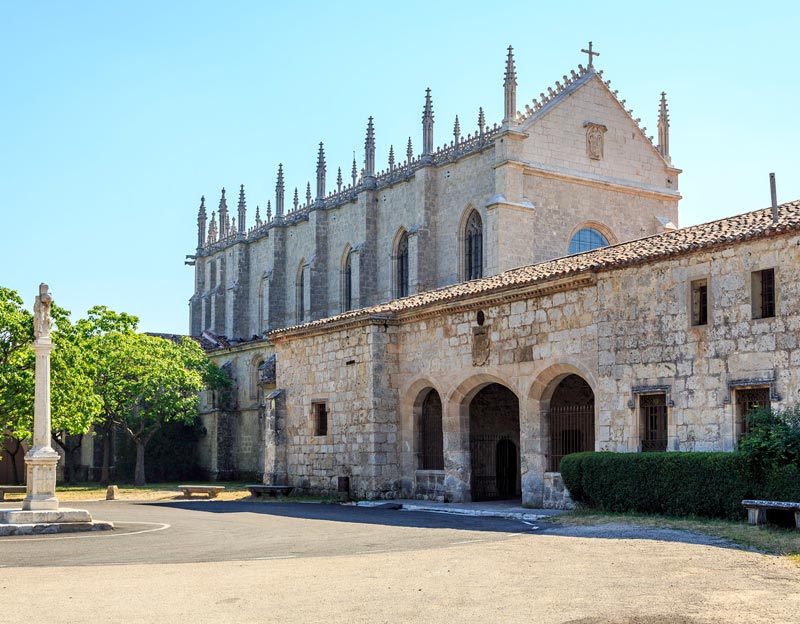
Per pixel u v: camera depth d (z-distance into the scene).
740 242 27.16
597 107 66.50
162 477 75.62
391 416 41.53
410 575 16.97
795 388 25.58
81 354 51.56
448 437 38.66
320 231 84.00
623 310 30.64
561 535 23.61
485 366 36.59
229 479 75.62
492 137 63.97
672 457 27.08
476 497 40.00
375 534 25.38
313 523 29.83
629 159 67.25
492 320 36.47
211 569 18.31
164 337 88.31
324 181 85.44
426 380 40.03
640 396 30.02
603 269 31.23
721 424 27.38
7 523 27.61
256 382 75.12
